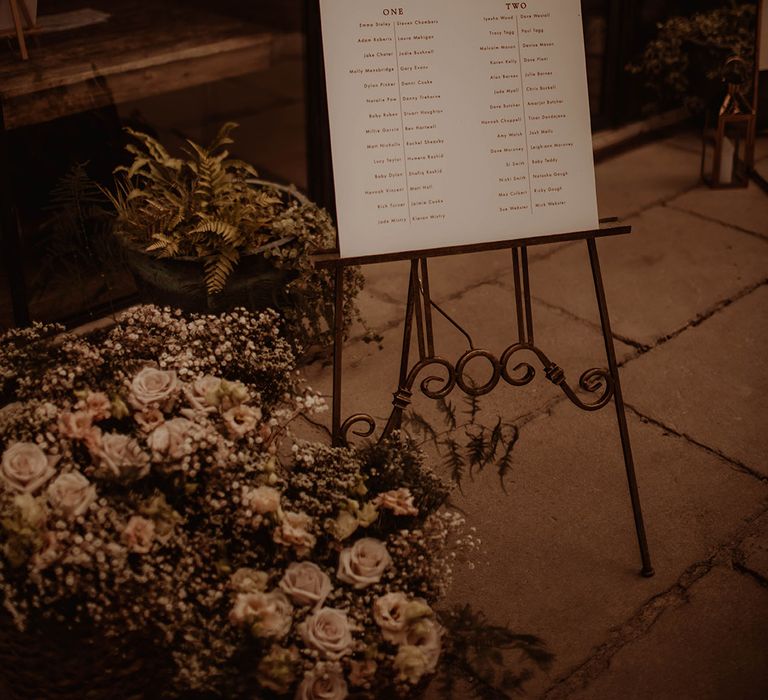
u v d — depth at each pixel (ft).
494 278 11.57
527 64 6.64
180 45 11.09
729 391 9.57
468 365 9.87
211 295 8.64
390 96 6.41
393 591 6.03
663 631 6.97
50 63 10.11
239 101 17.46
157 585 5.56
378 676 5.77
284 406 8.27
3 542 5.57
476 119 6.58
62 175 10.94
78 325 10.36
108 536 5.57
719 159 13.60
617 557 7.61
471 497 8.19
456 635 6.41
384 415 9.14
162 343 7.17
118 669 5.61
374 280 11.54
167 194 8.83
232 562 5.99
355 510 6.05
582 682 6.59
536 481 8.38
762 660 6.73
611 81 15.25
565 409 9.27
